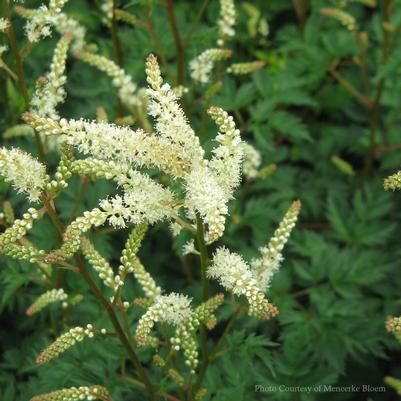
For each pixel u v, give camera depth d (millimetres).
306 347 782
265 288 669
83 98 975
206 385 718
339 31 1015
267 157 968
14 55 722
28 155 613
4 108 837
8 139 864
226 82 899
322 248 872
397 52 898
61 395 626
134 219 620
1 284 813
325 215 974
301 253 867
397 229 933
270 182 944
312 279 847
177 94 796
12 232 612
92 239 807
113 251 857
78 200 803
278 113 896
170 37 884
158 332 747
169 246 897
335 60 999
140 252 886
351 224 896
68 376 703
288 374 729
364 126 1081
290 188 939
